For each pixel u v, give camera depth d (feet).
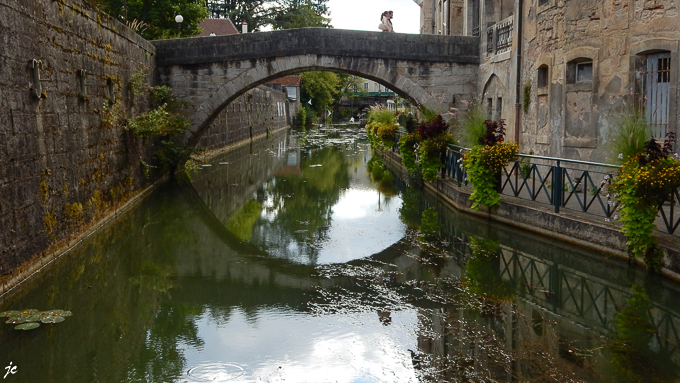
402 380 15.46
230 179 58.39
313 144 109.09
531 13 44.14
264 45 56.70
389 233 33.30
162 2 75.82
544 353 17.08
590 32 36.70
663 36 31.83
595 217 28.48
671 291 22.18
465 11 66.64
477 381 15.24
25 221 23.32
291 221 37.60
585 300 21.94
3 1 21.36
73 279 24.97
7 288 21.63
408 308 21.11
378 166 70.90
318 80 214.69
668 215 28.19
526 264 26.76
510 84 48.78
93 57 33.14
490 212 35.68
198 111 57.16
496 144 34.83
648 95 33.47
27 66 23.54
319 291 23.27
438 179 45.73
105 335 19.15
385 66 58.13
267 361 17.01
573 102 38.47
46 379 16.03
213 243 32.07
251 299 22.54
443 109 58.90
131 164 42.57
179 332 19.36
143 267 27.37
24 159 23.15
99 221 33.78
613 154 27.89
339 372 16.12
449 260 27.58
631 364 16.31
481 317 20.16
